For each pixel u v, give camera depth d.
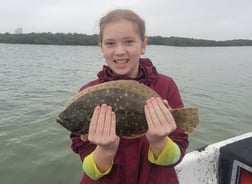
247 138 1.07
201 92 4.41
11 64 8.27
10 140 2.26
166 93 0.71
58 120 0.61
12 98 3.71
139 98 0.58
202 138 2.43
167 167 0.69
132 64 0.67
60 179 1.75
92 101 0.59
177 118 0.59
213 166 1.07
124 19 0.65
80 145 0.71
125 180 0.68
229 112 3.23
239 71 7.73
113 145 0.58
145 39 0.71
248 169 0.94
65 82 5.23
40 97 3.82
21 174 1.79
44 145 2.19
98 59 11.30
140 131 0.59
